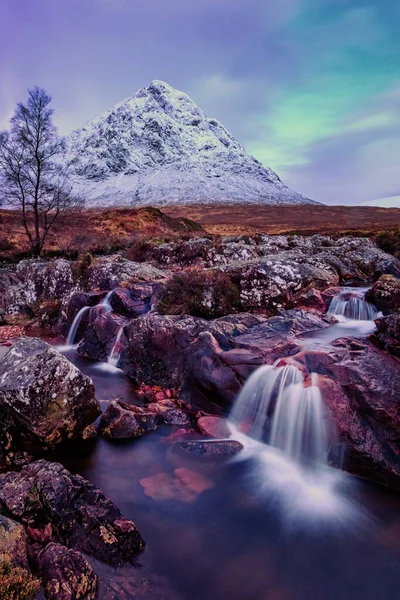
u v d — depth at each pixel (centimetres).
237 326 930
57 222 3412
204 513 532
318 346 764
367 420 631
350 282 1380
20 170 2702
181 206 16988
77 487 479
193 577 424
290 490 598
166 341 958
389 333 732
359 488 606
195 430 752
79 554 384
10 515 426
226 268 1270
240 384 765
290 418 688
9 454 620
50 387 650
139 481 590
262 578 434
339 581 436
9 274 2036
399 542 499
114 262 1540
